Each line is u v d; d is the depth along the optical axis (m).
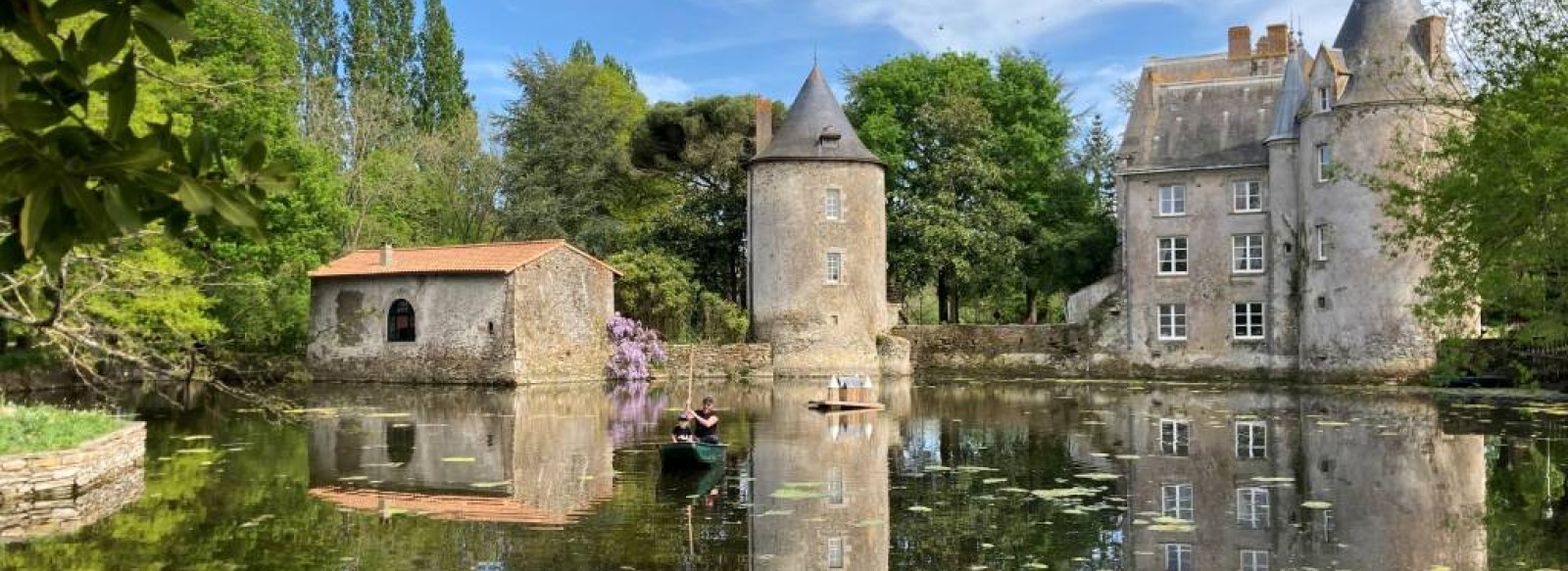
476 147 54.38
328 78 23.44
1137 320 41.59
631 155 54.25
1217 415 26.50
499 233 55.00
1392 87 34.94
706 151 50.19
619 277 44.19
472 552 12.48
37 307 7.65
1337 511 14.73
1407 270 35.25
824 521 14.20
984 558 12.27
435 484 16.77
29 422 17.02
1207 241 40.69
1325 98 37.09
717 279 49.25
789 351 43.56
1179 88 42.75
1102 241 46.31
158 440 21.75
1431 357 35.00
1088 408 28.72
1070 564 12.03
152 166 2.66
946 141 47.50
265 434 22.83
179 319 24.77
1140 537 13.29
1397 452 19.81
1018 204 47.38
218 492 15.99
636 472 17.92
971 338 44.31
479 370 37.09
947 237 44.59
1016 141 49.12
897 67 50.88
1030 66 51.06
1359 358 35.91
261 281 18.11
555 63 54.00
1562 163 14.27
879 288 44.66
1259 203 40.16
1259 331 40.00
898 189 48.50
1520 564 11.77
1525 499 15.44
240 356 9.46
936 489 16.47
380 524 13.91
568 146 52.41
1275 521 14.12
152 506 14.86
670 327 44.31
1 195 2.55
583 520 14.22
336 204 35.12
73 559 11.98
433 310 37.72
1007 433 23.23
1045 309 58.47
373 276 38.28
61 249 2.69
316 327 39.16
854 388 29.28
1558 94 14.38
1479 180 15.34
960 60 51.00
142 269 12.94
